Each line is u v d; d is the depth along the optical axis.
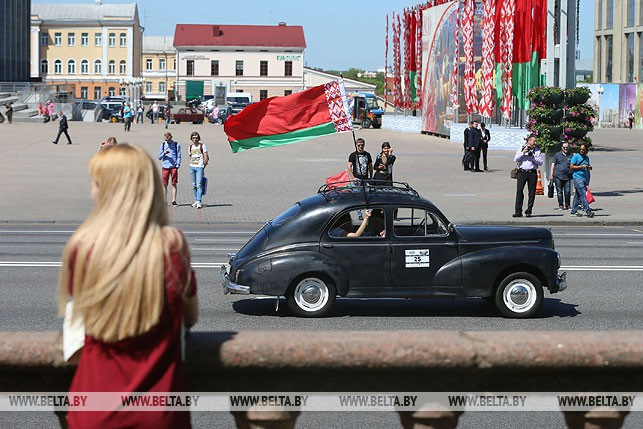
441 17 68.62
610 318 12.13
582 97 30.02
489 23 54.31
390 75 152.25
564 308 12.86
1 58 113.06
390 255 12.06
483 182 35.44
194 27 139.38
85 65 147.25
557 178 27.08
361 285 12.08
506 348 3.39
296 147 56.94
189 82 137.62
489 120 59.59
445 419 3.48
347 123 18.41
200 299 13.38
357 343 3.40
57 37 147.00
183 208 26.97
